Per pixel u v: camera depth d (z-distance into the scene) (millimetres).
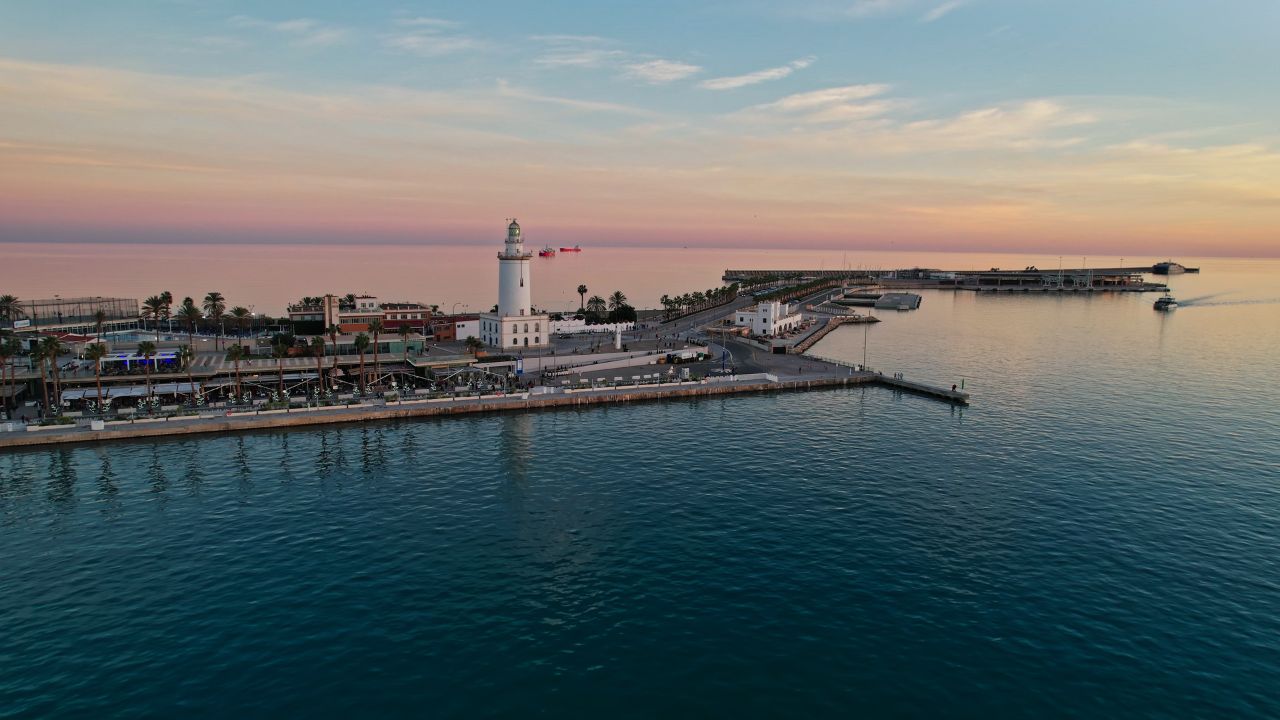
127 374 117062
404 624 51312
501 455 92250
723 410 121000
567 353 156125
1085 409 123375
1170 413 120312
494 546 64250
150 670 45844
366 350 137375
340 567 59969
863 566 60969
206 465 87125
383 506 73812
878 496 77875
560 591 56344
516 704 42938
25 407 108562
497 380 134375
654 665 46875
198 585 56781
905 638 50156
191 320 161250
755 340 198625
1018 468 88500
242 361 128000
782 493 78500
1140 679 46031
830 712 42562
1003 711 42875
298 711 42156
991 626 51906
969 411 121375
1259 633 51469
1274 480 84625
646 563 61281
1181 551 64750
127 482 80625
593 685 44750
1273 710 43219
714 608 53969
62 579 57625
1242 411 122062
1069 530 69188
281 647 48406
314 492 77812
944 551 64125
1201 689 45125
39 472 83875
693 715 42188
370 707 42562
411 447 95688
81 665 46312
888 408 123562
